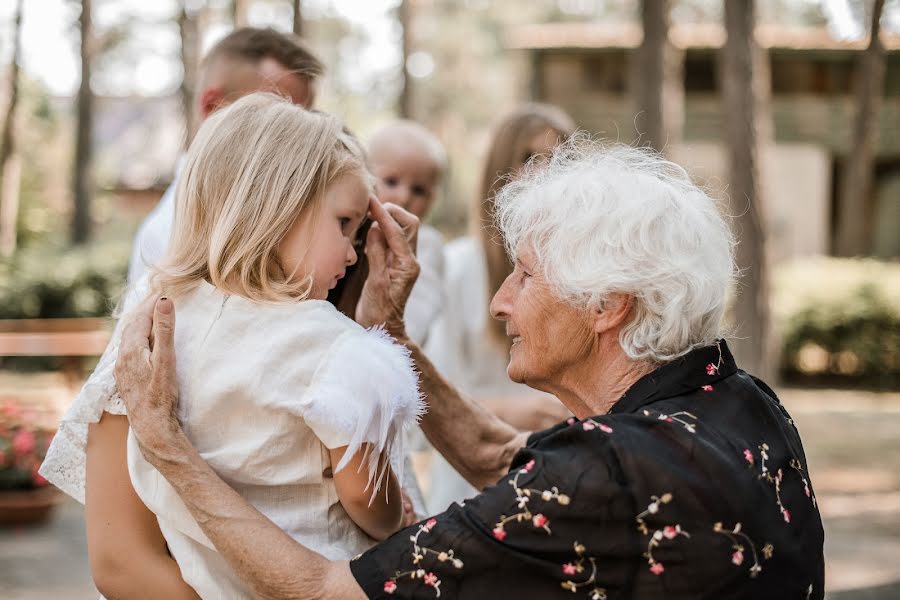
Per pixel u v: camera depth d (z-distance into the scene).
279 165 1.44
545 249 1.49
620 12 44.16
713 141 22.53
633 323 1.46
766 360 10.19
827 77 23.09
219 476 1.40
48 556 5.47
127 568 1.45
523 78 22.91
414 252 1.82
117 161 33.06
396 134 3.04
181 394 1.41
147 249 1.99
